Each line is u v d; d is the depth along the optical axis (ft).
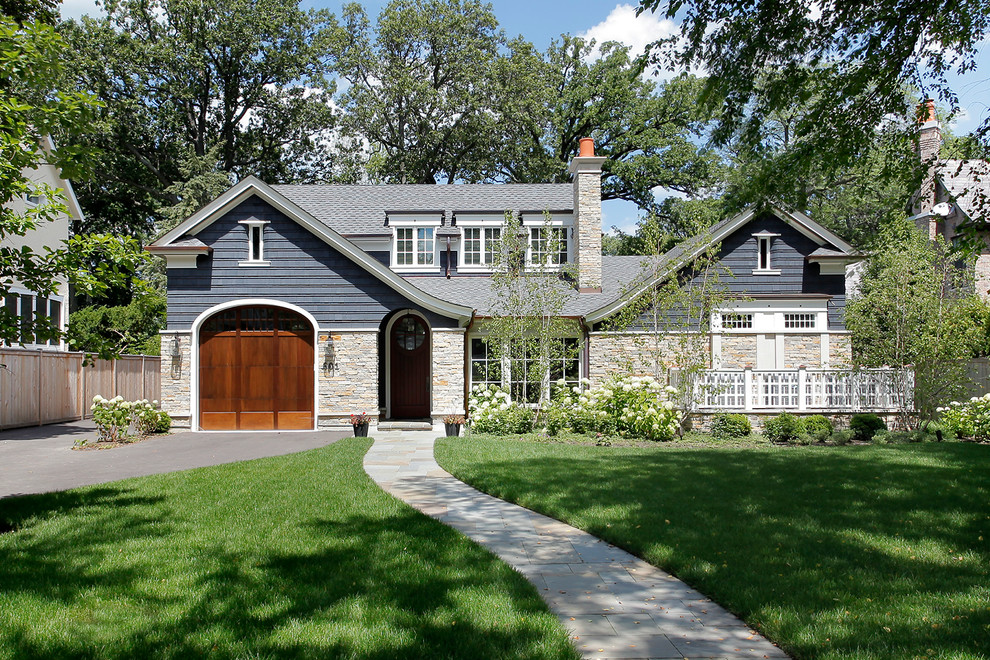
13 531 24.59
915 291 53.36
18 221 24.62
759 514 26.35
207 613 16.75
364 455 43.98
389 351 70.23
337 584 18.78
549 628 15.85
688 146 120.37
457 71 127.44
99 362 76.18
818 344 64.03
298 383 61.46
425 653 14.51
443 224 73.20
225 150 131.23
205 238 61.05
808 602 17.11
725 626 16.52
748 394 57.21
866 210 101.50
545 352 58.49
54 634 15.52
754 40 33.12
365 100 127.65
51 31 25.71
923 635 15.06
